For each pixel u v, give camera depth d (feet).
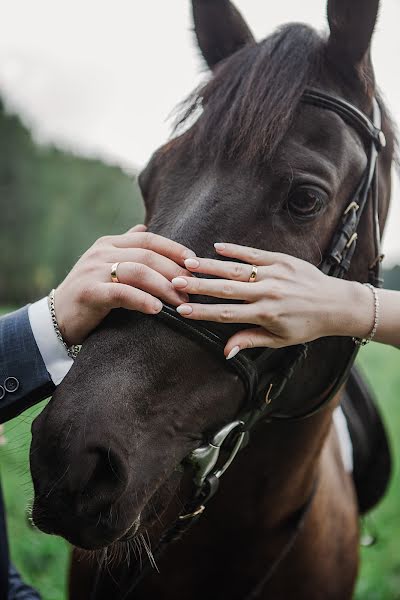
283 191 4.28
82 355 3.94
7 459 4.77
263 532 5.32
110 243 4.18
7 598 5.06
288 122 4.38
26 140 103.04
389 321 4.29
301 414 4.89
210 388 4.13
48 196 100.22
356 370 7.91
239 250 4.02
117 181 100.99
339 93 4.80
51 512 3.62
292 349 4.44
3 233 97.19
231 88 4.62
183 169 4.63
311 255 4.39
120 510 3.68
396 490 14.52
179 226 4.29
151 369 3.92
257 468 5.02
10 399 4.28
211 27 5.74
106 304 3.92
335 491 6.25
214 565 5.43
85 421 3.64
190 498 4.38
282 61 4.66
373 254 5.01
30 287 96.02
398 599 10.42
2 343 4.29
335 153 4.49
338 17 4.77
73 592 5.98
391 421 18.98
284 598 5.65
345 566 6.26
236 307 3.92
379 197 5.23
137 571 5.05
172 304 3.97
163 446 3.95
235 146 4.36
